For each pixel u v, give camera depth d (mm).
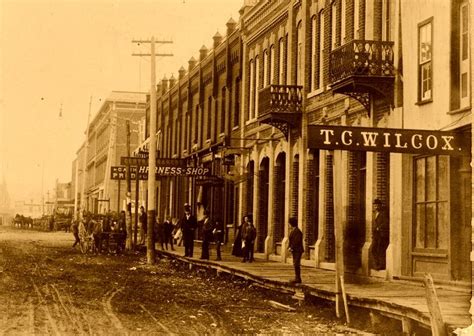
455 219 15648
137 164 37281
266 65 30641
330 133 13906
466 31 15453
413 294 14219
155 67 31594
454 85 15602
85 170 63719
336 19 22891
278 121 26047
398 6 18453
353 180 21172
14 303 15102
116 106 83125
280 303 16531
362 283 17109
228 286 20719
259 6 30922
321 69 24250
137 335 11484
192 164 44125
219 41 39625
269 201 29016
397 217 17938
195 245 41219
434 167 16703
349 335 12234
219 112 38688
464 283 14945
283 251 26312
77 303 15367
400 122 17922
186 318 13680
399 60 18281
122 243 36312
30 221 86562
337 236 14133
